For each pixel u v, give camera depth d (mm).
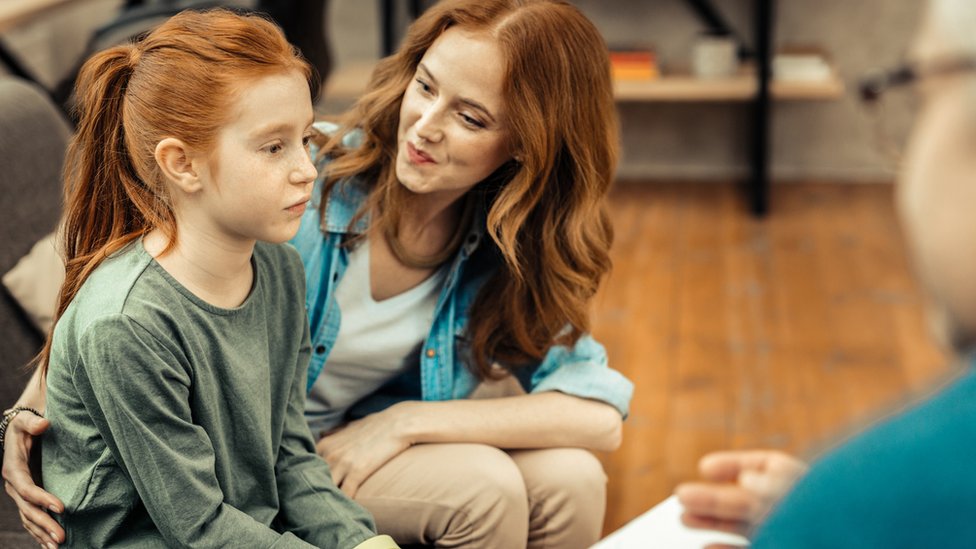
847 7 4148
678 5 4191
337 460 1500
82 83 1181
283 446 1331
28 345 1632
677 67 4219
